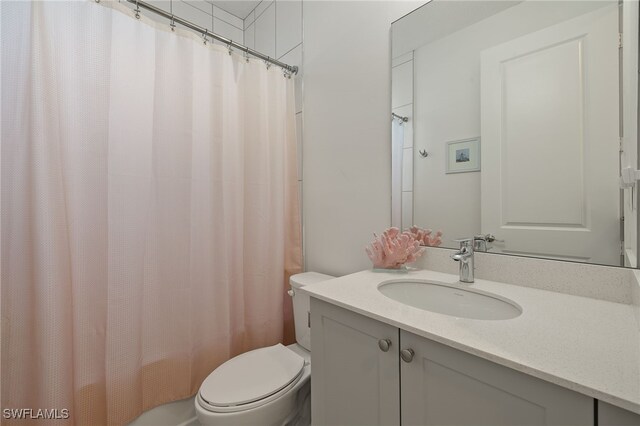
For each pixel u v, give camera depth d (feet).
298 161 5.86
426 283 3.45
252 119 5.26
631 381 1.48
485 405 1.87
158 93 4.23
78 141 3.63
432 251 3.86
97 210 3.79
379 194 4.42
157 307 4.28
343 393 2.84
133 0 4.02
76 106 3.61
